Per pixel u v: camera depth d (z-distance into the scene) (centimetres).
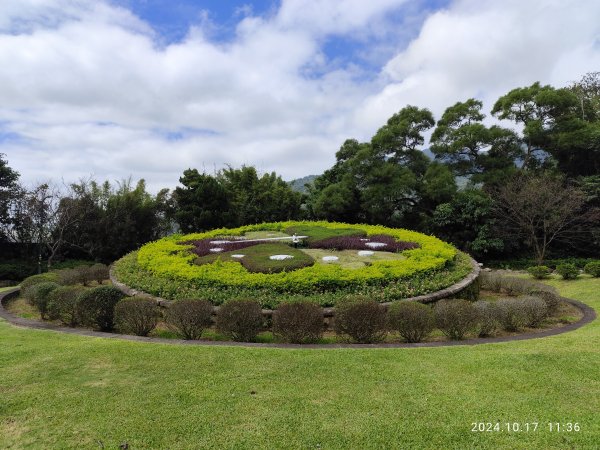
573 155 2125
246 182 2411
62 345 562
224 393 398
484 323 662
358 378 435
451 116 2217
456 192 2123
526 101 2102
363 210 2302
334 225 1555
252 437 323
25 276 1831
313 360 489
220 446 313
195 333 631
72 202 1972
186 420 348
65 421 350
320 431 331
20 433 333
